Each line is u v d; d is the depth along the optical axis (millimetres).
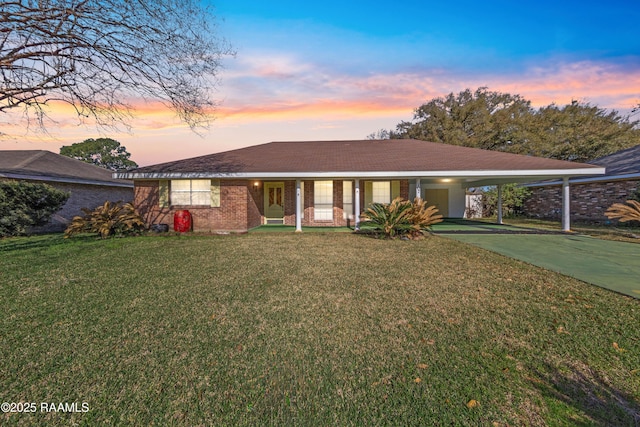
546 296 3910
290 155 12805
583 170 9414
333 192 13336
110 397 2004
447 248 7469
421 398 1978
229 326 3076
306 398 1989
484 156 11398
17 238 9734
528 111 25844
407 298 3873
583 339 2752
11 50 6500
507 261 5980
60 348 2623
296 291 4176
